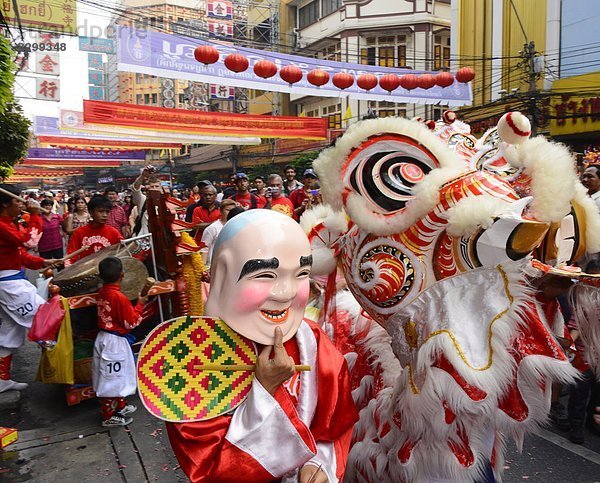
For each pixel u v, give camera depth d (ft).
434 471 5.95
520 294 5.65
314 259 7.20
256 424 4.63
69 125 38.70
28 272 34.71
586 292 7.06
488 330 5.62
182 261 15.21
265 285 4.78
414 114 65.00
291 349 5.40
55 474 10.85
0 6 19.12
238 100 102.42
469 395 5.46
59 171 111.96
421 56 76.84
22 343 14.69
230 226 5.02
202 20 92.32
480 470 5.95
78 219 31.24
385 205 6.23
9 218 14.10
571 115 46.29
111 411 12.89
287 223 5.04
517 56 53.21
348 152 6.39
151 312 15.98
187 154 121.60
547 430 12.81
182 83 118.32
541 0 52.24
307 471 5.09
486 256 5.72
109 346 12.63
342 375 5.59
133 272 14.19
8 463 11.28
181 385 4.73
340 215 7.06
